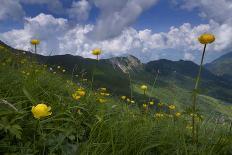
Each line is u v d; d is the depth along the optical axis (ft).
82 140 1.39
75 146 1.21
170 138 1.47
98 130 1.39
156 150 1.40
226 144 1.41
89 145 1.16
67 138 1.33
